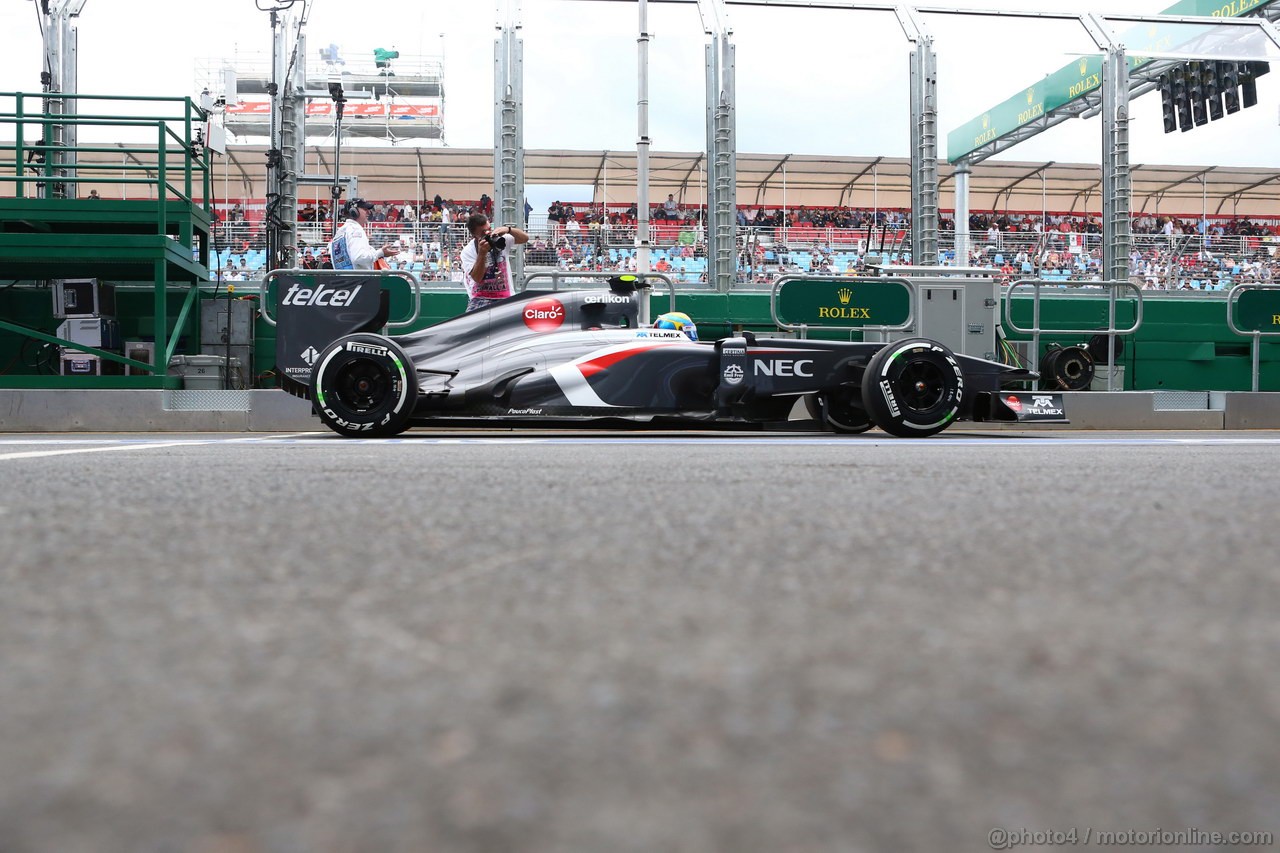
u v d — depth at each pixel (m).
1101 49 13.05
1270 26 13.65
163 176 9.66
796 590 1.09
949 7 12.80
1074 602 1.03
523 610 0.99
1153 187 21.20
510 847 0.45
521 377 5.73
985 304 12.20
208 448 4.09
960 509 1.83
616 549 1.38
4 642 0.86
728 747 0.58
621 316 6.04
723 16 12.38
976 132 18.62
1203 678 0.74
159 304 9.52
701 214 14.35
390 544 1.42
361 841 0.45
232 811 0.49
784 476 2.55
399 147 17.73
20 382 9.03
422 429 7.32
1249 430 9.60
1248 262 15.66
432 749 0.58
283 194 12.02
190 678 0.74
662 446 4.38
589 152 17.59
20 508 1.83
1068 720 0.63
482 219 7.01
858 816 0.48
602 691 0.70
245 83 28.80
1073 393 9.45
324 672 0.76
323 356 5.64
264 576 1.18
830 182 20.14
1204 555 1.33
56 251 9.45
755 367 5.86
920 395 5.94
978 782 0.53
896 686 0.71
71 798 0.50
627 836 0.46
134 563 1.26
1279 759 0.56
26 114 9.70
